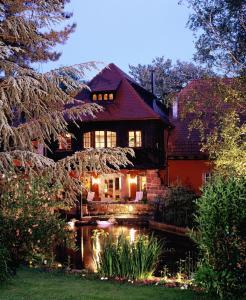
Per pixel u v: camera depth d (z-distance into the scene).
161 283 8.21
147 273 8.96
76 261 12.59
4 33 9.99
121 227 21.73
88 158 9.29
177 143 26.53
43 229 10.41
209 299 6.93
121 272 8.86
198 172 25.66
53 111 10.02
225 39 17.31
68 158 9.37
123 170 28.23
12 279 8.35
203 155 25.41
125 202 25.80
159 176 26.75
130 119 26.53
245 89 16.47
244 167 14.66
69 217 23.20
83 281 8.36
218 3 17.50
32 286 7.78
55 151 27.38
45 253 10.52
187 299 6.95
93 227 21.77
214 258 7.05
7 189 10.20
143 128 26.78
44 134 10.17
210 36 17.44
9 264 9.27
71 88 9.55
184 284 7.88
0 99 9.09
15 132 9.48
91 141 27.27
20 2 10.80
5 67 9.12
